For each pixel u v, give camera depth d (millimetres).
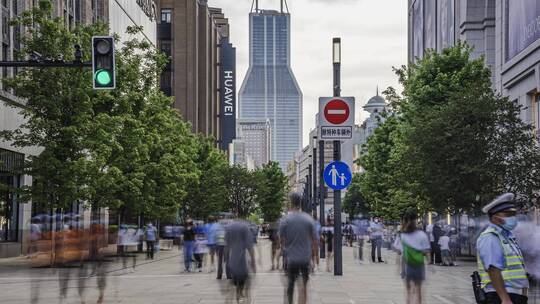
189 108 114188
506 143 38094
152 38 87938
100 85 16703
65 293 19156
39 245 30359
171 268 34469
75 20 53750
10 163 42656
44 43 34875
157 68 41781
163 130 47031
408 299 14773
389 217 67812
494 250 7238
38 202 35000
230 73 153250
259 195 106312
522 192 37875
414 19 97000
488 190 37469
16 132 35469
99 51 16719
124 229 32438
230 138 153500
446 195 39094
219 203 75562
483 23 68000
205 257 43906
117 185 38656
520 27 51781
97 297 19641
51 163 34125
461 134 37875
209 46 138750
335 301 18000
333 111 24203
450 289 22000
